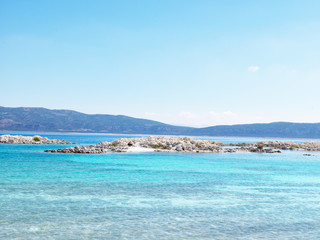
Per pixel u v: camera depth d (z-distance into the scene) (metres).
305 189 31.66
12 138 129.38
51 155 67.25
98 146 93.12
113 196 26.36
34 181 33.12
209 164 56.06
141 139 108.44
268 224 19.34
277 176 41.44
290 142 161.25
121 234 17.09
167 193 28.14
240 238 16.81
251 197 27.19
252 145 154.38
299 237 17.12
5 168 43.94
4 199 24.53
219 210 22.48
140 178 36.88
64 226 18.25
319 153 105.56
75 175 38.16
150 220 19.69
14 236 16.48
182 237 16.80
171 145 101.56
